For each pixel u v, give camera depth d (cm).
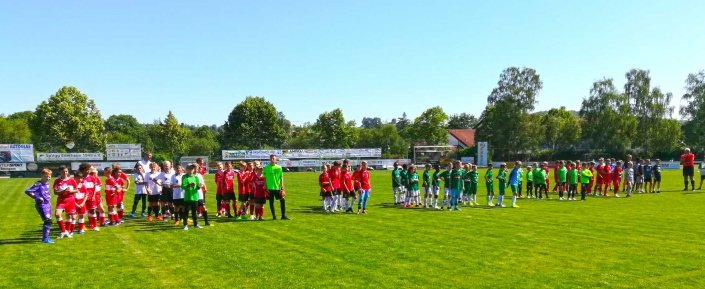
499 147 7975
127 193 2697
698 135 7331
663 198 2255
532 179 2344
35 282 775
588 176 2267
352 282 764
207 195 2614
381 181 3997
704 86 7275
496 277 792
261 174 1512
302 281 771
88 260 933
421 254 965
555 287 736
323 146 8525
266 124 9150
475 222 1442
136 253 995
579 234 1204
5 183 3812
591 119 7475
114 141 8631
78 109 6406
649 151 7350
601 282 762
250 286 745
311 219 1529
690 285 745
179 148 7475
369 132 9519
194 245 1076
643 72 7356
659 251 990
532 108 7706
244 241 1121
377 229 1300
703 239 1127
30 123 6450
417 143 9481
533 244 1070
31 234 1252
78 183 1262
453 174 1802
